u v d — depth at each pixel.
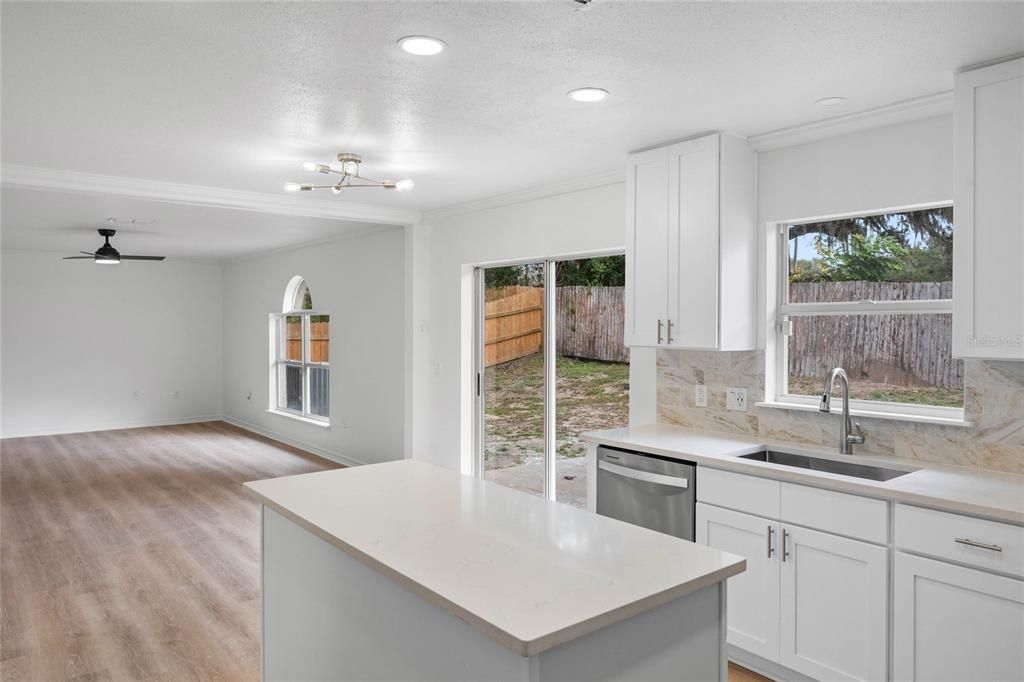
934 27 2.19
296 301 8.52
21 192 4.77
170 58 2.46
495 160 3.93
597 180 4.31
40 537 4.75
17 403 8.75
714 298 3.32
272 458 7.53
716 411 3.76
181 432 9.19
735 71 2.57
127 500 5.75
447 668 1.57
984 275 2.47
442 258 5.82
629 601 1.47
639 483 3.32
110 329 9.38
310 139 3.50
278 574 2.34
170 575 4.04
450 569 1.65
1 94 2.82
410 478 2.63
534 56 2.43
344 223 6.27
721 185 3.32
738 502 2.92
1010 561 2.16
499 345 5.45
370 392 6.80
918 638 2.38
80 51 2.39
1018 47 2.34
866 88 2.75
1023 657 2.15
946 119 2.87
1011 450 2.71
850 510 2.56
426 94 2.83
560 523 2.04
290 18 2.15
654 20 2.15
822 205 3.28
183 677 2.88
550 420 4.95
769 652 2.81
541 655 1.36
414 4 2.05
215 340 10.26
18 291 8.72
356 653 1.91
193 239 7.51
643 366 4.14
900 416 3.01
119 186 4.38
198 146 3.62
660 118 3.14
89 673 2.90
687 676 1.64
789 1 2.02
